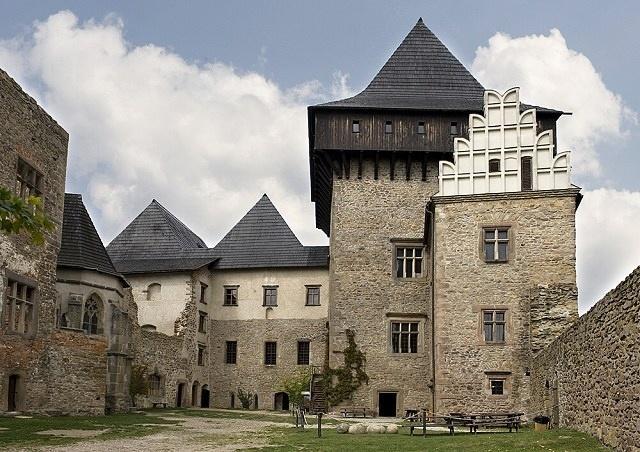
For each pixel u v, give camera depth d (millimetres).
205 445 16766
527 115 28922
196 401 42125
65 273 28359
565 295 26328
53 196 24922
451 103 36844
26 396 22516
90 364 25469
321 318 43188
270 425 24266
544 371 22562
